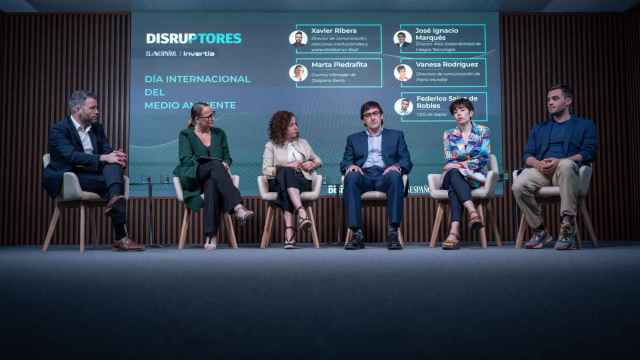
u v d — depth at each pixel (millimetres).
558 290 1449
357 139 4449
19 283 1682
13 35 5844
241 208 4109
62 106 5820
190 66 5789
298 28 5816
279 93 5777
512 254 3268
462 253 3424
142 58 5797
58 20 5859
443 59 5840
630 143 5855
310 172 4426
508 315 1052
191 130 4387
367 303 1216
